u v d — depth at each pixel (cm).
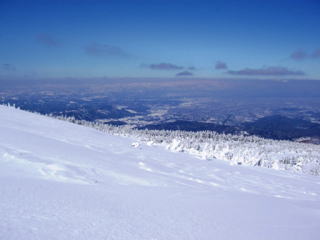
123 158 1781
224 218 739
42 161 1177
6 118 2680
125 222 584
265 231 661
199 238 552
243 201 1025
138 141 3186
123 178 1209
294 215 882
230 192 1244
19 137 1702
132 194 919
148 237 514
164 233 551
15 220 489
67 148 1692
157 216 672
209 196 1055
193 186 1289
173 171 1661
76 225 516
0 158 1124
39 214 545
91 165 1316
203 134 8862
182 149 2939
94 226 526
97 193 845
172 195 991
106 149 2083
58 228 485
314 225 769
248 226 687
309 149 7456
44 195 702
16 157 1161
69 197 727
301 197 1447
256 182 1719
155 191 1030
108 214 624
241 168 2228
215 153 3047
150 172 1473
